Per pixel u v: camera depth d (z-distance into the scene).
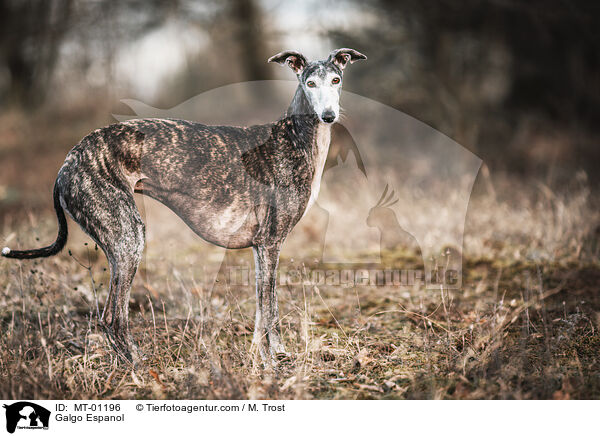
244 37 12.38
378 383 3.23
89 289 4.70
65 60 14.87
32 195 8.30
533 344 3.67
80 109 13.43
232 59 13.02
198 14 13.49
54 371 3.27
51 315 4.07
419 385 3.16
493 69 11.84
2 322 4.00
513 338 3.76
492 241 6.17
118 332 3.30
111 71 14.02
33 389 3.05
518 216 6.73
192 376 3.15
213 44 13.34
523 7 10.47
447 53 11.15
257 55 12.48
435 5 10.73
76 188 3.19
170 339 3.85
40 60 14.98
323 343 3.76
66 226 3.41
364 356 3.49
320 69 3.35
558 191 7.52
